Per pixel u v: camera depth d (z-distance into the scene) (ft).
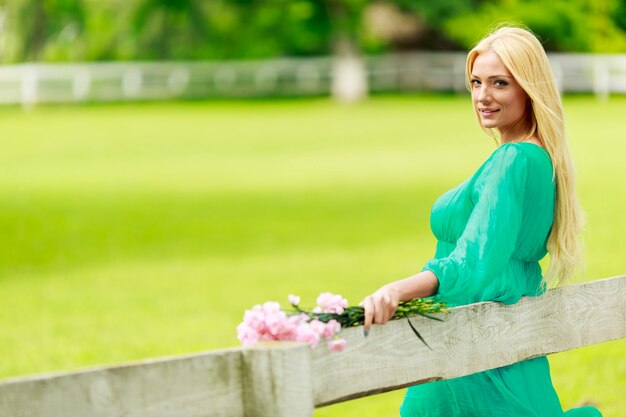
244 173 74.95
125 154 87.15
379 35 150.10
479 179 10.86
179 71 138.92
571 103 112.98
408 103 125.90
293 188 66.90
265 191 65.87
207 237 49.34
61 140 96.07
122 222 54.39
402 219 53.47
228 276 38.91
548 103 11.05
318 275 38.52
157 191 66.64
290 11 143.02
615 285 11.88
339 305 9.34
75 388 7.27
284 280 37.63
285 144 91.81
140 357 26.08
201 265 41.83
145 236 50.01
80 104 127.34
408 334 9.62
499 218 10.34
